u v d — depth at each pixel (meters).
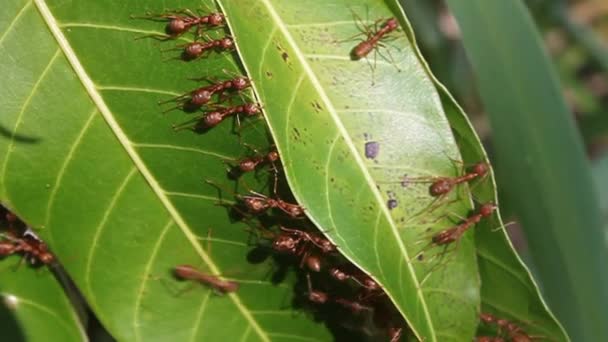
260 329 0.34
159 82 0.32
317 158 0.32
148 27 0.32
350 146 0.33
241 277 0.33
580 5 0.59
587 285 0.37
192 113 0.33
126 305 0.33
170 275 0.33
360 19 0.33
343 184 0.33
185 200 0.33
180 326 0.33
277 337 0.34
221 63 0.32
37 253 0.33
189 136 0.33
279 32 0.33
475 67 0.36
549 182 0.37
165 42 0.32
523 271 0.34
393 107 0.33
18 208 0.32
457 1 0.36
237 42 0.32
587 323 0.37
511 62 0.36
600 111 0.55
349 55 0.33
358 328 0.34
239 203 0.33
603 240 0.37
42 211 0.32
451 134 0.33
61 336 0.33
